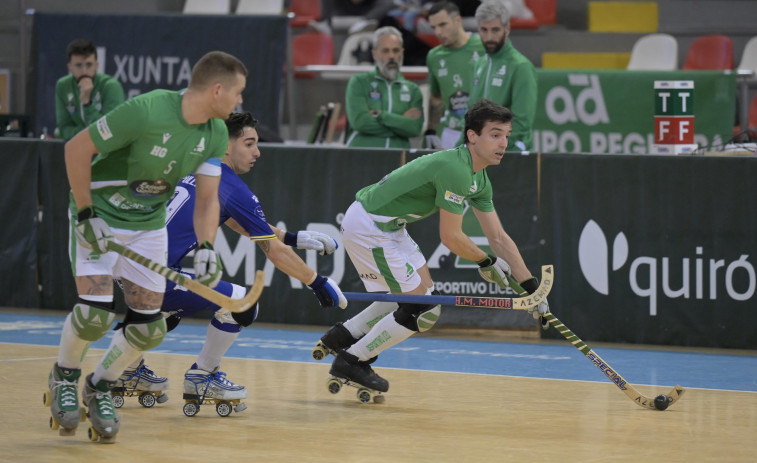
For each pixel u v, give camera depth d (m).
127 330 14.70
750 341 25.09
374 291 18.89
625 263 25.97
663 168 25.55
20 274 30.92
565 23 44.34
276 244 16.70
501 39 27.77
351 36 41.22
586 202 26.17
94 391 14.88
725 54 38.69
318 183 28.06
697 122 33.75
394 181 17.95
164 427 15.99
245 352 24.00
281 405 17.91
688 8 43.44
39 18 37.22
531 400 18.59
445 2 29.94
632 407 17.97
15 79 39.69
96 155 15.46
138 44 36.53
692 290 25.47
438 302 17.20
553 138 34.97
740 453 14.50
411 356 23.81
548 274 17.17
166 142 13.93
